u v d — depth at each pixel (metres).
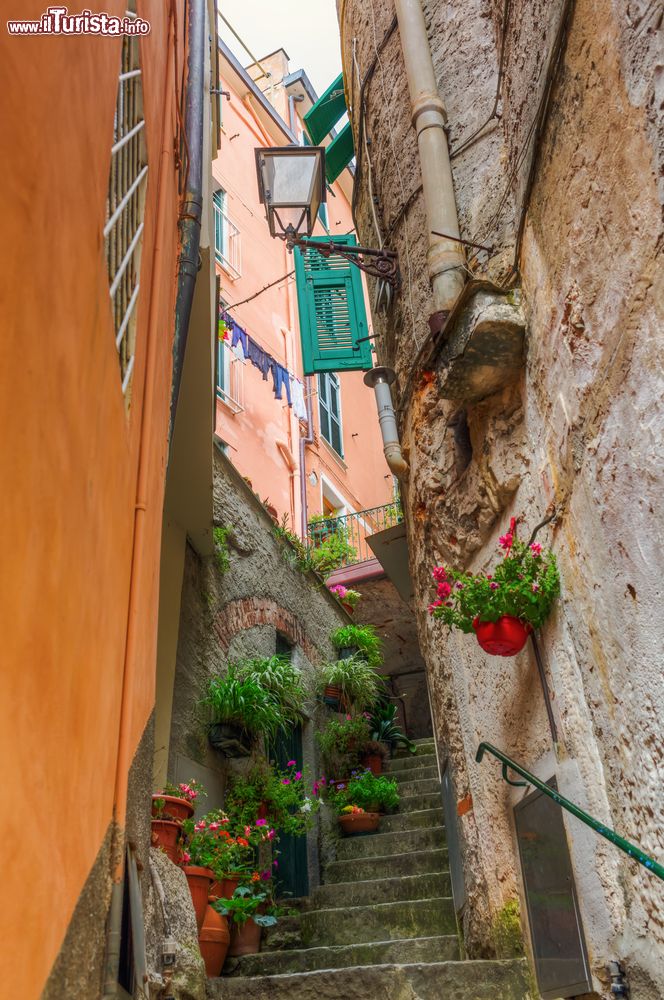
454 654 4.69
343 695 8.38
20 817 1.15
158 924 3.04
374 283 7.11
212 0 6.54
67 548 1.45
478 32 5.24
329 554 10.05
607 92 2.68
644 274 2.44
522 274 3.71
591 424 2.87
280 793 6.51
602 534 2.78
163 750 5.55
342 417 14.66
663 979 2.42
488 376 3.87
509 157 4.22
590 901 2.94
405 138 5.82
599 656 2.85
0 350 1.07
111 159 2.03
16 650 1.14
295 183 5.56
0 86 1.10
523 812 3.69
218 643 6.79
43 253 1.29
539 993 3.52
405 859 6.13
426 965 3.74
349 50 7.34
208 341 5.56
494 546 4.15
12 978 1.11
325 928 5.45
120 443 2.15
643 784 2.52
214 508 7.18
